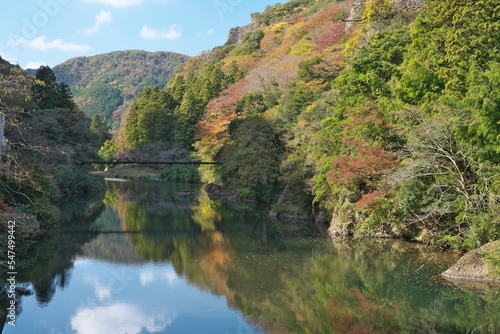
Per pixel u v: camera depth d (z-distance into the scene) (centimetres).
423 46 2517
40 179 3000
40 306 1585
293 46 6575
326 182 2819
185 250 2458
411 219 2353
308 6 10281
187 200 4922
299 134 3469
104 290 1762
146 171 8269
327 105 3388
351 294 1708
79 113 6016
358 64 2912
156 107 8500
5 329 1388
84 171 5412
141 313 1534
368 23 4362
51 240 2698
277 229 3059
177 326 1430
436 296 1634
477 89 1902
